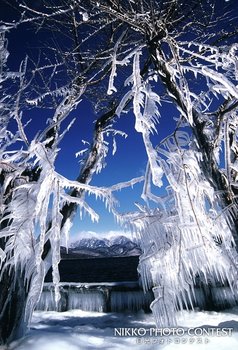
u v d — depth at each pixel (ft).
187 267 10.78
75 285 23.32
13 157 10.62
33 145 10.47
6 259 10.80
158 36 9.70
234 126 11.40
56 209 10.09
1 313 10.44
